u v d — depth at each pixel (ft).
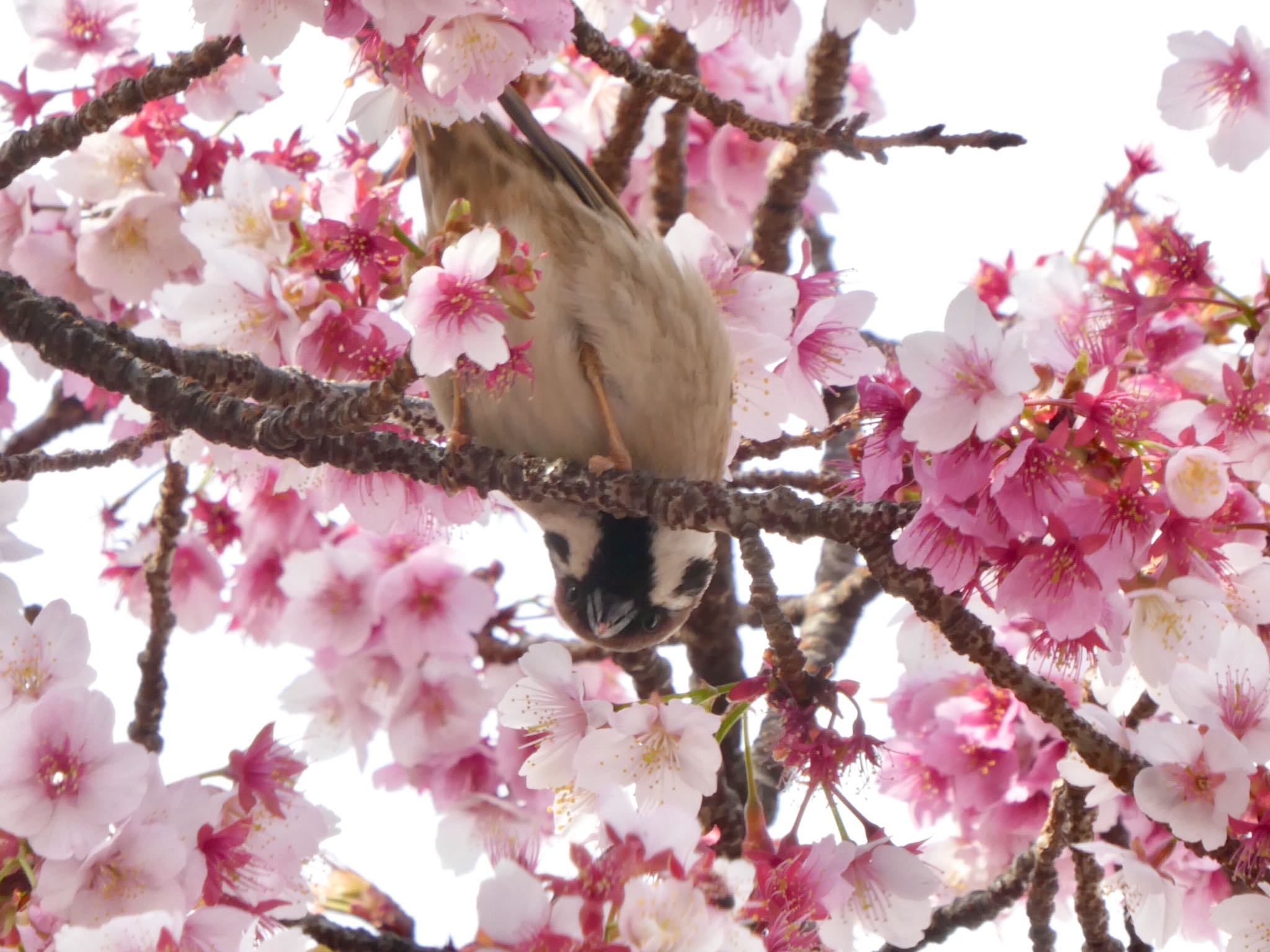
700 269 32.30
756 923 24.57
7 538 28.99
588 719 26.40
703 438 31.01
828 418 32.89
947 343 21.94
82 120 25.95
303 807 26.00
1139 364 29.40
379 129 23.85
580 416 30.27
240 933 23.68
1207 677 25.00
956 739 35.35
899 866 25.89
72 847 22.09
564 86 43.27
